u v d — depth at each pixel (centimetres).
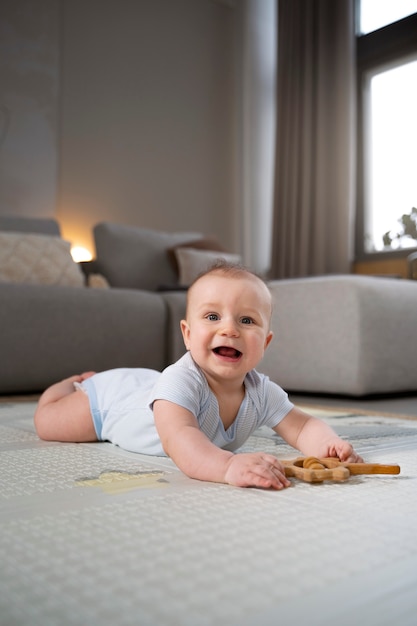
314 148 463
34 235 312
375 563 56
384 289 243
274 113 531
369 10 467
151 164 481
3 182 402
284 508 75
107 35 461
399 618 45
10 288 246
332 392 245
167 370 105
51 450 118
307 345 252
